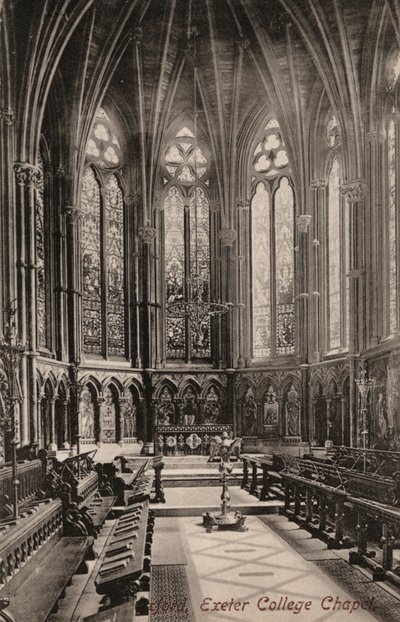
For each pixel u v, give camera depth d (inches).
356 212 1082.7
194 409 1279.5
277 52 1177.4
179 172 1337.4
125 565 336.8
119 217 1293.1
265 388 1267.2
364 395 962.1
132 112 1267.2
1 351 814.5
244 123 1309.1
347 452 909.8
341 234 1191.6
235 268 1305.4
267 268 1312.7
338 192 1206.9
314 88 1209.4
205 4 1163.9
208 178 1341.0
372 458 785.6
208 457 1157.1
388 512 442.0
